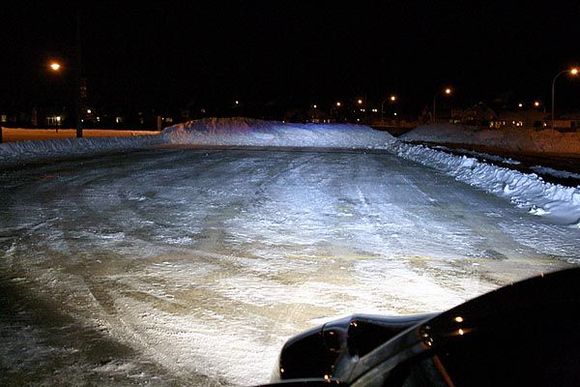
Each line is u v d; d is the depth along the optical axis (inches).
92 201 554.9
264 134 1879.9
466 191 666.2
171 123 3951.8
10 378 189.2
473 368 84.4
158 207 524.7
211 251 359.6
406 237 407.2
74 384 185.5
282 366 125.1
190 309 253.9
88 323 236.7
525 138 2132.1
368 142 1870.1
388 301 265.0
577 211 494.3
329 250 365.1
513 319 86.9
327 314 248.2
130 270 314.0
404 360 94.9
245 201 566.6
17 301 262.2
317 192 641.0
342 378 108.3
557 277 95.1
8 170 841.5
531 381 78.2
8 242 378.3
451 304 261.0
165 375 192.5
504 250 370.3
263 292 277.4
